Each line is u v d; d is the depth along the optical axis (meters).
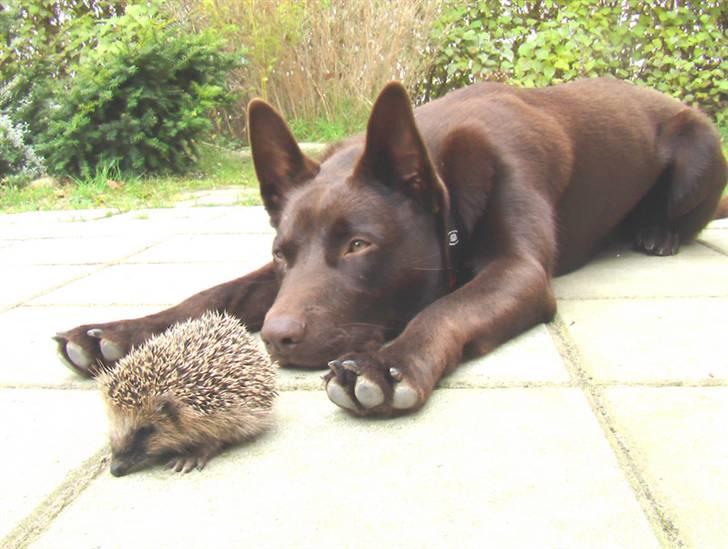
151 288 1.26
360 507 0.57
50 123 3.04
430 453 0.64
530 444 0.65
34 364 0.92
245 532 0.55
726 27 3.71
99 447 0.70
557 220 1.17
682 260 1.34
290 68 3.71
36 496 0.62
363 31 3.66
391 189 0.93
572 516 0.54
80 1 3.79
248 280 1.04
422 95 3.89
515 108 1.17
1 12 3.50
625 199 1.36
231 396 0.66
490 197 1.03
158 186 2.88
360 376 0.70
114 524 0.57
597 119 1.29
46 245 1.79
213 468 0.65
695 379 0.77
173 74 3.02
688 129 1.41
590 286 1.18
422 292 0.94
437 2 3.58
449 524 0.54
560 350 0.88
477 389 0.78
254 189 2.78
